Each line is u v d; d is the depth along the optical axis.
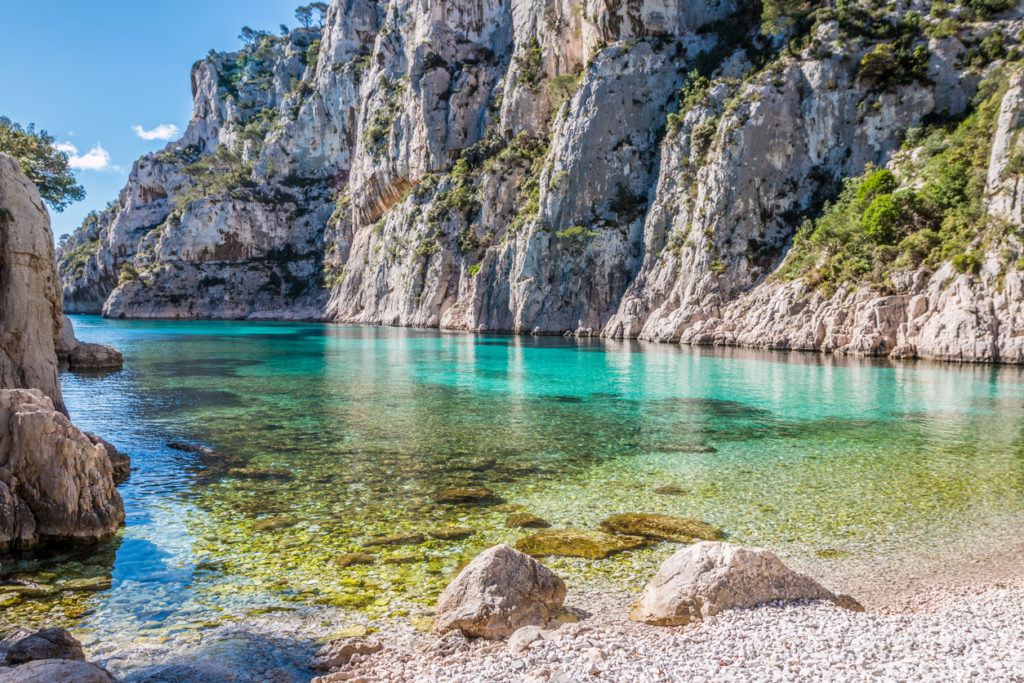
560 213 90.31
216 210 158.50
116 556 12.04
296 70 198.62
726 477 17.67
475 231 108.62
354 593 10.53
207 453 20.14
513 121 110.44
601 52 91.19
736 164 72.75
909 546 12.64
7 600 10.22
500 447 21.22
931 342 48.38
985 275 47.22
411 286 114.31
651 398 31.55
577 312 87.19
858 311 54.19
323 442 21.81
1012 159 48.38
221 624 9.42
